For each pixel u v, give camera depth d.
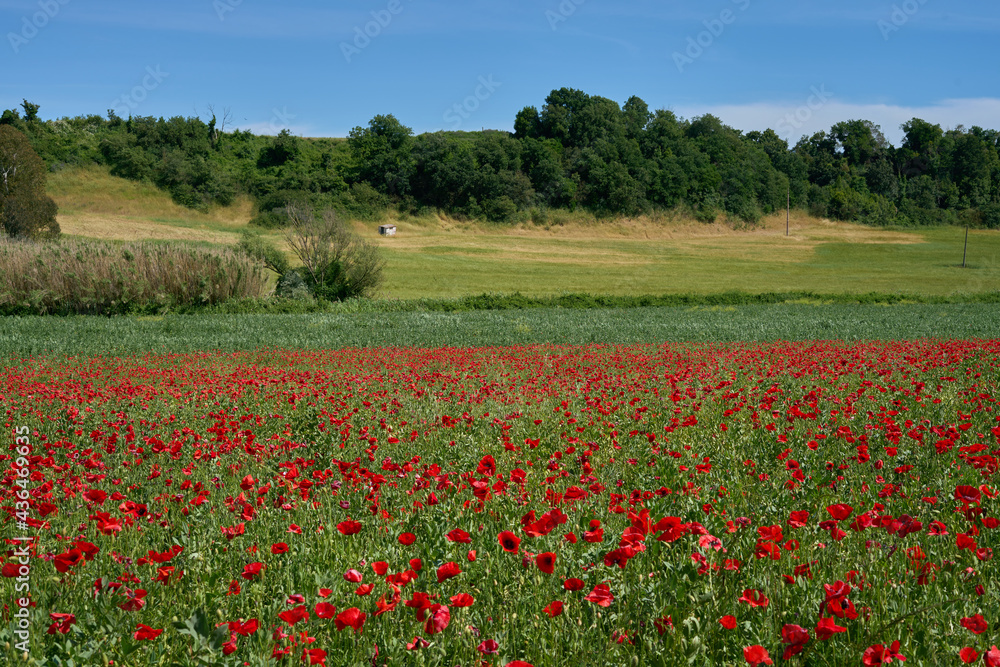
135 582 3.38
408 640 2.88
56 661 2.56
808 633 2.51
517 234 114.38
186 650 2.79
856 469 5.57
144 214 103.00
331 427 7.48
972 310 38.16
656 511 4.11
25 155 64.75
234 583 3.22
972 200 155.38
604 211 123.94
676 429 7.17
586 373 14.05
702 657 2.68
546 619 3.00
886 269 81.06
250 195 113.12
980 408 8.18
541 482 5.26
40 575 3.61
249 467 6.27
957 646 2.81
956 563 3.62
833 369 12.65
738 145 146.00
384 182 119.94
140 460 6.56
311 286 43.81
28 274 33.97
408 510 4.61
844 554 3.66
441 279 63.59
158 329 26.00
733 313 36.03
